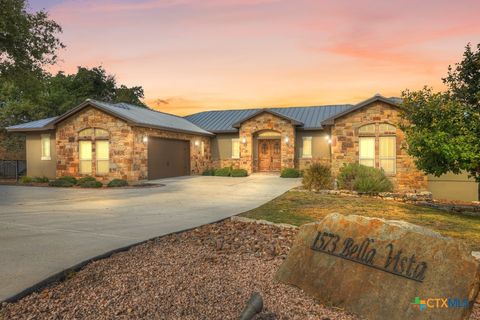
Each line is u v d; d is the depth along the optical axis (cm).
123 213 956
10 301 354
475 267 338
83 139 2044
